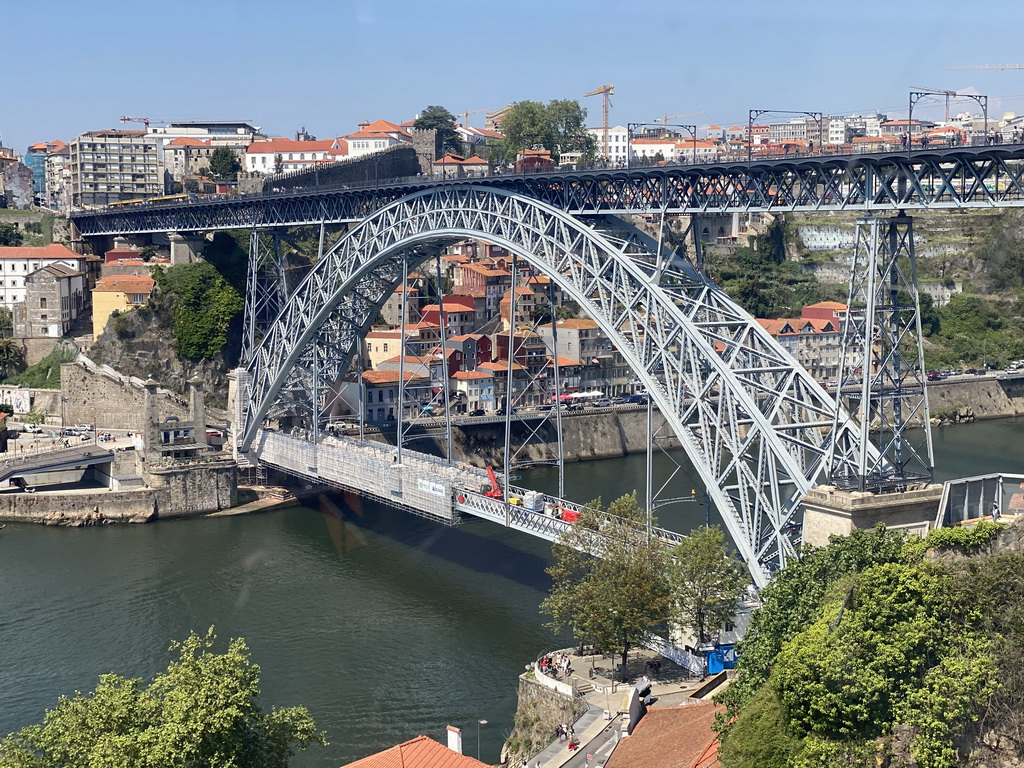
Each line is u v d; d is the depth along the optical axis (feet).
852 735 186.09
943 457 654.12
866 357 296.71
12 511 552.41
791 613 230.89
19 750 212.84
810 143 394.11
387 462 501.56
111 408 638.12
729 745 198.90
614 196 394.93
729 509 333.42
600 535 342.44
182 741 209.67
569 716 293.23
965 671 184.65
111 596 425.69
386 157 636.48
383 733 311.06
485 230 431.02
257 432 599.16
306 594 423.64
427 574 445.37
